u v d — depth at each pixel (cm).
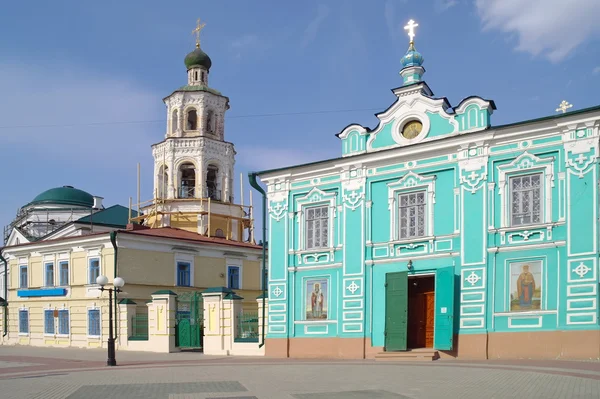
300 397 1381
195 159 5044
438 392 1407
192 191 5081
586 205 2180
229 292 3130
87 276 4075
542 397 1284
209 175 5162
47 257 4397
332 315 2734
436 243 2494
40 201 6209
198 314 3375
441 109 2553
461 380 1599
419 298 2614
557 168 2261
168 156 5050
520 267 2300
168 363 2528
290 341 2823
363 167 2714
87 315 4034
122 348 3628
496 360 2217
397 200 2628
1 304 4716
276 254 2922
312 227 2866
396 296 2552
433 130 2566
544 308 2227
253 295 4709
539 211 2297
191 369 2170
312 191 2856
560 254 2219
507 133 2359
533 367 1866
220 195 5134
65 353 3434
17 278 4619
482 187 2403
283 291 2873
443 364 2109
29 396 1527
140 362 2648
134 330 3675
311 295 2812
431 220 2512
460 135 2448
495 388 1432
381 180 2667
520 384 1481
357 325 2642
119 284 2570
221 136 5244
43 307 4375
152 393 1509
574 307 2161
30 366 2542
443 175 2514
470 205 2423
